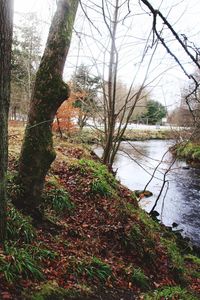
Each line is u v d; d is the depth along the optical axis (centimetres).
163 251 891
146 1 451
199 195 1997
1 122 483
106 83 1238
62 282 556
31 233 624
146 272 777
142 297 640
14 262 513
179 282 819
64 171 1021
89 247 732
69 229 754
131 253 797
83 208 876
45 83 669
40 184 710
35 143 687
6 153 506
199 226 1491
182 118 2633
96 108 1395
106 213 882
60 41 662
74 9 677
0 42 454
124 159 2911
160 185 2175
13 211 634
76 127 2012
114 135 1412
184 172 2675
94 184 955
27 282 505
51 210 792
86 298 554
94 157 1496
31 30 2238
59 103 681
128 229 840
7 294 460
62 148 1406
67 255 645
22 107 2778
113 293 614
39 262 568
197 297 764
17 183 707
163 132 5166
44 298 494
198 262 1024
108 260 723
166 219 1552
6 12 449
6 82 474
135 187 2050
